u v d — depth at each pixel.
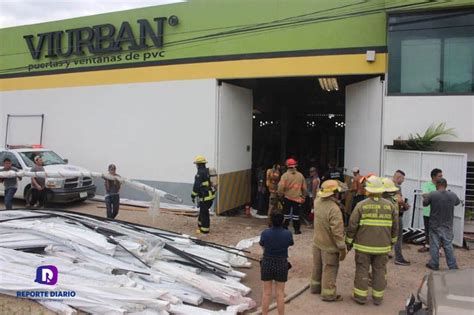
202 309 5.56
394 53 11.03
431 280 3.87
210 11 13.25
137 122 14.54
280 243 5.45
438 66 10.76
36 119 16.70
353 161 12.65
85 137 15.60
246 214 13.60
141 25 14.27
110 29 14.86
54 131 16.28
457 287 3.56
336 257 6.30
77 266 6.34
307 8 12.03
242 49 12.83
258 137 20.95
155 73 14.16
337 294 6.61
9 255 6.58
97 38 15.08
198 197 10.81
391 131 11.07
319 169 18.39
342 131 21.22
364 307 6.13
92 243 6.71
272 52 12.45
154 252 6.90
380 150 11.20
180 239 7.97
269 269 5.45
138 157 14.54
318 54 11.91
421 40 10.84
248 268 7.88
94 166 15.41
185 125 13.70
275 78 12.79
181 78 13.73
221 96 13.28
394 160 10.96
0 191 14.60
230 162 13.89
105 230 7.50
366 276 6.21
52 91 16.30
